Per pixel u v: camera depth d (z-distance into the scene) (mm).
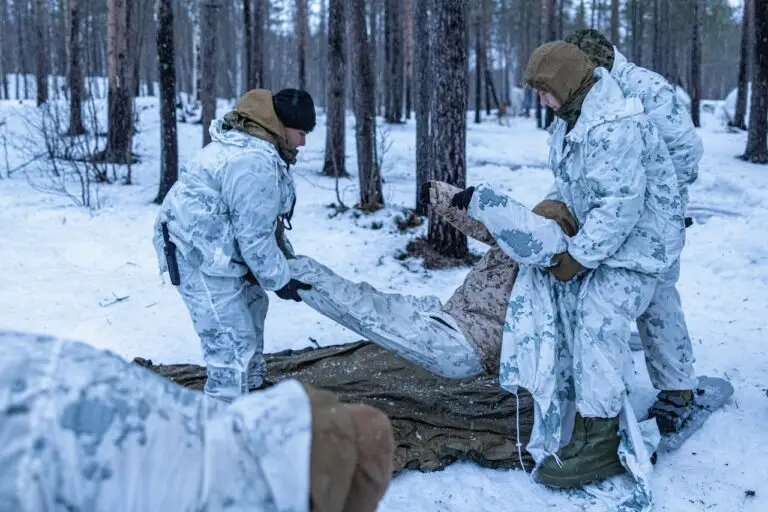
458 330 3568
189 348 5109
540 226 3281
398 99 21406
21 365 1021
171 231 3504
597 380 3312
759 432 3820
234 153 3406
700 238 7977
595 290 3361
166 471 1040
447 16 6793
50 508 943
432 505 3246
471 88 47375
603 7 35938
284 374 4566
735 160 14922
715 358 4824
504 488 3395
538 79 3314
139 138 16531
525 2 35375
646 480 3221
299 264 3582
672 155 3531
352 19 9117
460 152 6980
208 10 11867
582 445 3367
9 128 16906
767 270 6664
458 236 7359
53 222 8469
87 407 1012
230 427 1143
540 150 17344
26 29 36375
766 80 14477
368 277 6875
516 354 3387
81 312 5750
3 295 6035
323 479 1200
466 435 3781
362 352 4891
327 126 12750
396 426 3869
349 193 10750
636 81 3582
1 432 950
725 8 41375
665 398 3926
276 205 3457
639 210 3244
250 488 1107
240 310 3578
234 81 38062
